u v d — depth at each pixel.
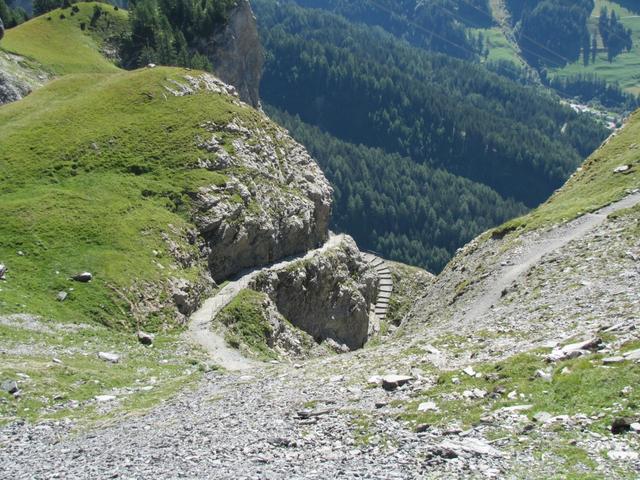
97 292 55.09
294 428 23.58
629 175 69.31
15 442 27.33
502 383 23.53
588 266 44.69
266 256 87.00
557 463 16.83
